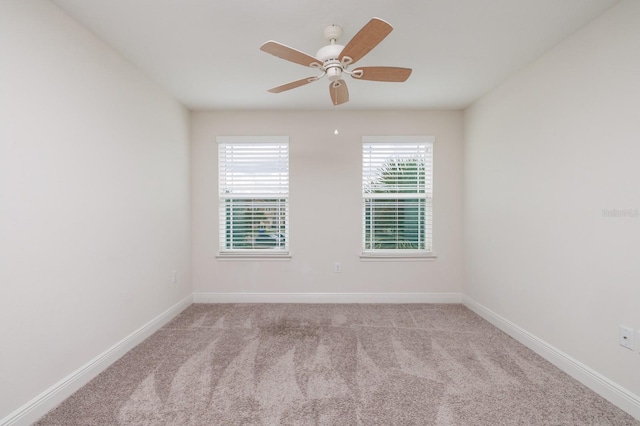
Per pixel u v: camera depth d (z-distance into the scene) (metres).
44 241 1.55
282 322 2.79
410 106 3.20
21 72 1.42
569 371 1.89
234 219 3.43
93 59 1.88
